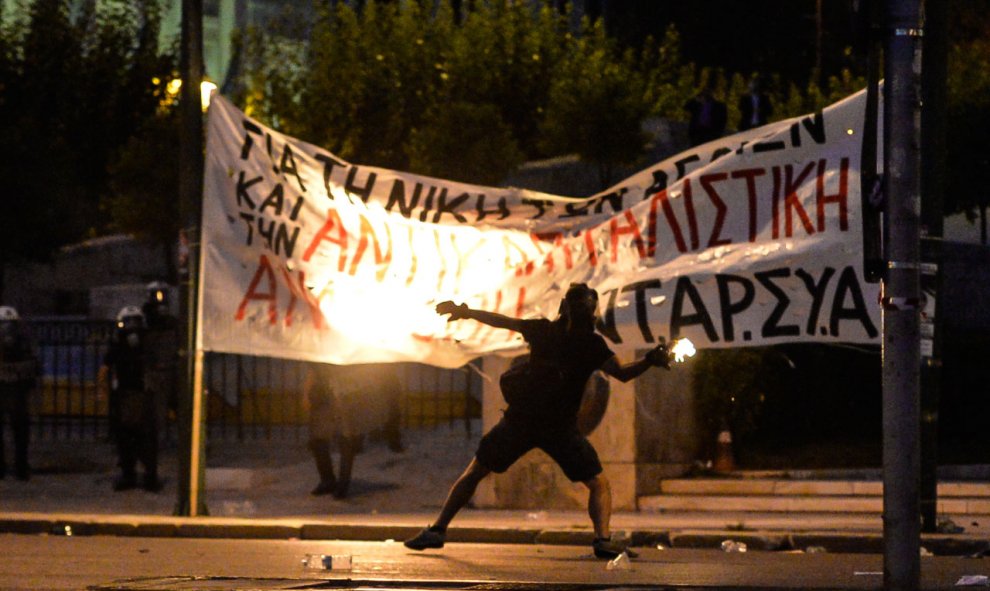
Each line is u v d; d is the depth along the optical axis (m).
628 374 10.63
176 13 40.47
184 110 15.48
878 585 9.66
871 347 19.11
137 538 14.23
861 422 18.86
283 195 14.70
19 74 33.44
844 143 12.97
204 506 15.41
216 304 14.72
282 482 18.12
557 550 12.55
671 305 13.45
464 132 22.42
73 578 10.22
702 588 9.41
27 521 14.99
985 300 22.41
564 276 14.03
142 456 17.95
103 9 35.38
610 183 23.22
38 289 30.66
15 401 18.84
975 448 18.12
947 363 19.30
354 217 14.55
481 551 12.43
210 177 14.84
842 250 12.91
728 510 15.60
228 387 22.64
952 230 26.92
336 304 14.50
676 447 16.78
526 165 23.89
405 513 15.80
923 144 12.84
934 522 12.90
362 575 10.30
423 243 14.46
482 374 15.25
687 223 13.52
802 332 13.05
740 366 17.16
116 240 30.72
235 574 10.40
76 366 24.16
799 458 17.44
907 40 8.38
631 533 13.23
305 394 17.06
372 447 19.58
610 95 22.98
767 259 13.12
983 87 25.50
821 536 12.66
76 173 32.34
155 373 17.95
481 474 11.26
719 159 13.39
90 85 33.81
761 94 25.58
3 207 28.42
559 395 10.80
